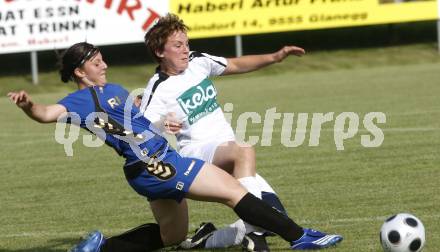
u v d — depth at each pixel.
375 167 34.12
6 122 56.03
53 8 72.38
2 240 25.11
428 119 46.38
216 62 23.84
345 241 22.61
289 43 90.25
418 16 80.62
